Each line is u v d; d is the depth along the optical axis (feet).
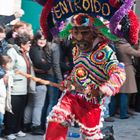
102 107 12.19
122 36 11.37
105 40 11.83
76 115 11.94
